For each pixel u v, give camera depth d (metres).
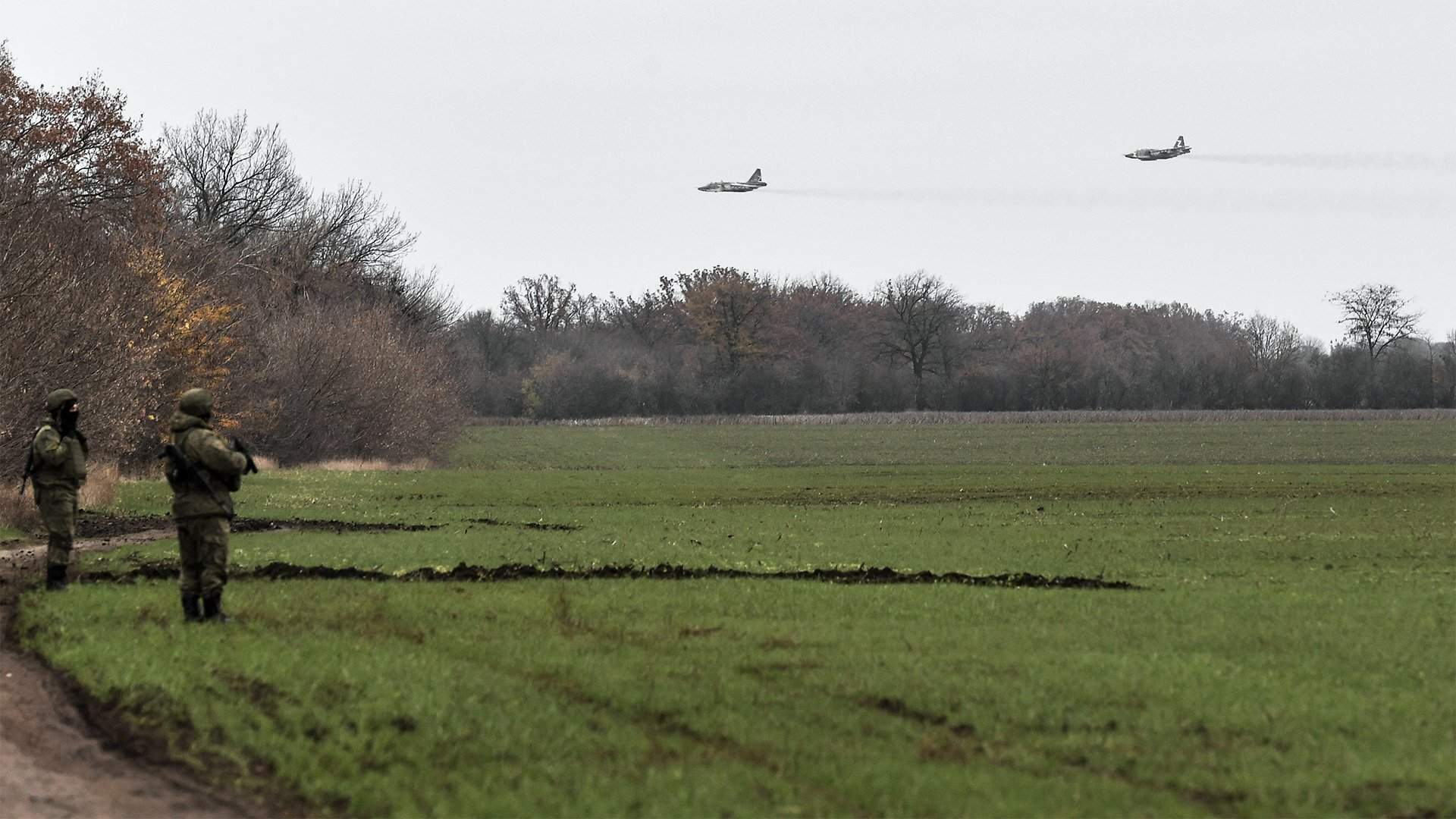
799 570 78.00
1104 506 153.62
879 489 191.50
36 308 132.75
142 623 52.34
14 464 129.25
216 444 52.56
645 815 30.08
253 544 91.38
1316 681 44.19
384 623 53.94
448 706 38.62
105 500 127.94
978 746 35.91
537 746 35.38
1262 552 95.38
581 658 46.47
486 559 81.12
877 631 53.75
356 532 106.62
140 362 149.25
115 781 34.47
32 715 39.94
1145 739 36.38
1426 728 37.91
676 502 163.62
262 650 45.81
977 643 50.81
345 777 33.56
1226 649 50.59
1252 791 32.03
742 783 32.41
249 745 36.03
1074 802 31.06
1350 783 32.56
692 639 51.03
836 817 30.05
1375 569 84.12
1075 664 46.22
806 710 39.28
